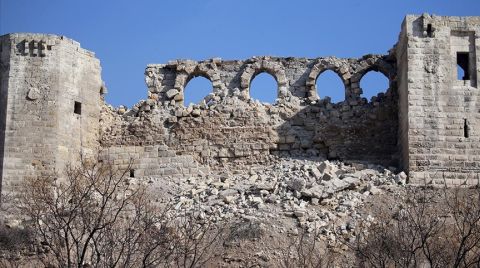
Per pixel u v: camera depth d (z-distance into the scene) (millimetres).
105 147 60844
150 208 49500
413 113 56688
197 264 45875
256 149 60219
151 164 59938
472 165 56125
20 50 58844
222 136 60562
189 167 59562
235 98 61562
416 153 56219
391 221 50750
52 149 57469
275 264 46969
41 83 58500
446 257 43312
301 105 61531
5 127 57469
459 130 56562
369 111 60844
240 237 49094
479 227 47875
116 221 48406
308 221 51000
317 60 62469
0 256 49594
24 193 55344
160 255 42969
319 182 55156
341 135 60500
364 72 62188
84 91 60312
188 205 54375
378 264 43719
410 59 57344
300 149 60531
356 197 53812
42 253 49875
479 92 57125
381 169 57844
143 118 61500
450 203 51906
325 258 47312
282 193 54438
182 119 61156
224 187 56562
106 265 40938
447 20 57938
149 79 62844
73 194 48250
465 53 57938
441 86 57062
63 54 59344
